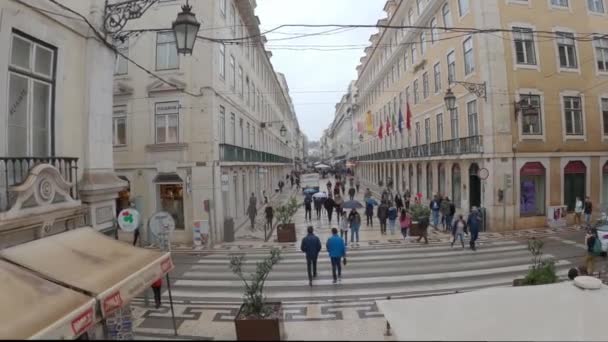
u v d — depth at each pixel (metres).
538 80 16.89
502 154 16.14
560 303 4.19
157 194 15.73
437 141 21.81
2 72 5.15
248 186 22.09
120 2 7.68
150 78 15.62
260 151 27.50
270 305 6.12
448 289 8.77
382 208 16.19
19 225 4.97
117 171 15.84
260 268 6.89
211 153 15.20
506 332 3.62
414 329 3.47
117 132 15.98
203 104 15.26
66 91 6.47
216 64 15.80
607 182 17.94
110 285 4.79
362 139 48.31
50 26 6.07
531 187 16.81
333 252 9.56
